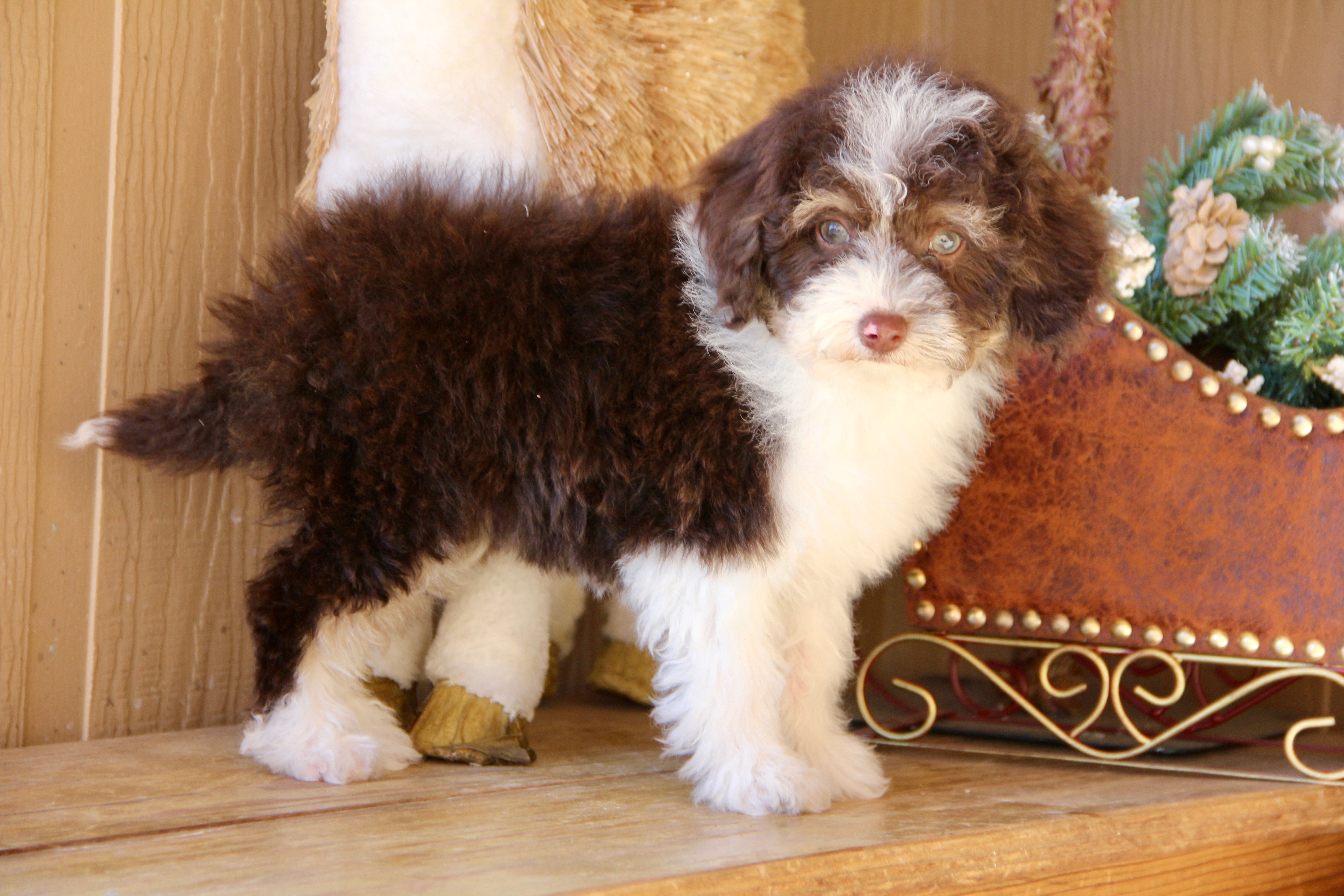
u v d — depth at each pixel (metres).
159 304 2.22
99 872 1.39
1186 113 2.99
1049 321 1.67
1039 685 2.49
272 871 1.39
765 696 1.76
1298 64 2.84
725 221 1.64
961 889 1.58
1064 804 1.79
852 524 1.75
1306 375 2.21
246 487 2.34
